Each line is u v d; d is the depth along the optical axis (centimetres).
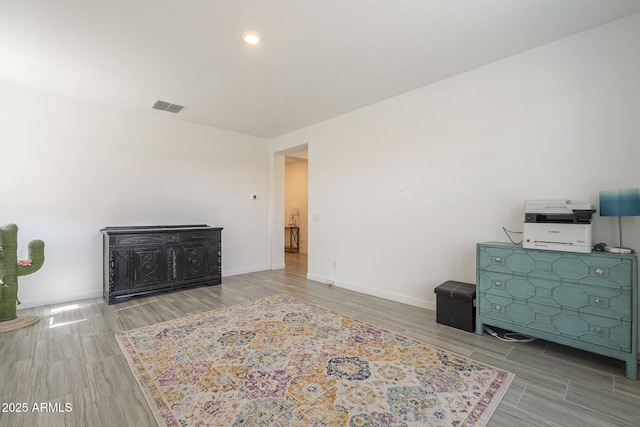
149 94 366
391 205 383
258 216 575
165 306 354
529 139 274
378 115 397
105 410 169
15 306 300
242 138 549
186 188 479
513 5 211
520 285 247
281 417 164
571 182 252
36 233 354
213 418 163
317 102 396
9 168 339
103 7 208
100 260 399
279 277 516
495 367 217
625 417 164
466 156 314
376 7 212
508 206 287
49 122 362
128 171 422
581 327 218
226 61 287
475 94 307
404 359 227
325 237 474
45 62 287
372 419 162
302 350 241
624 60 229
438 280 339
